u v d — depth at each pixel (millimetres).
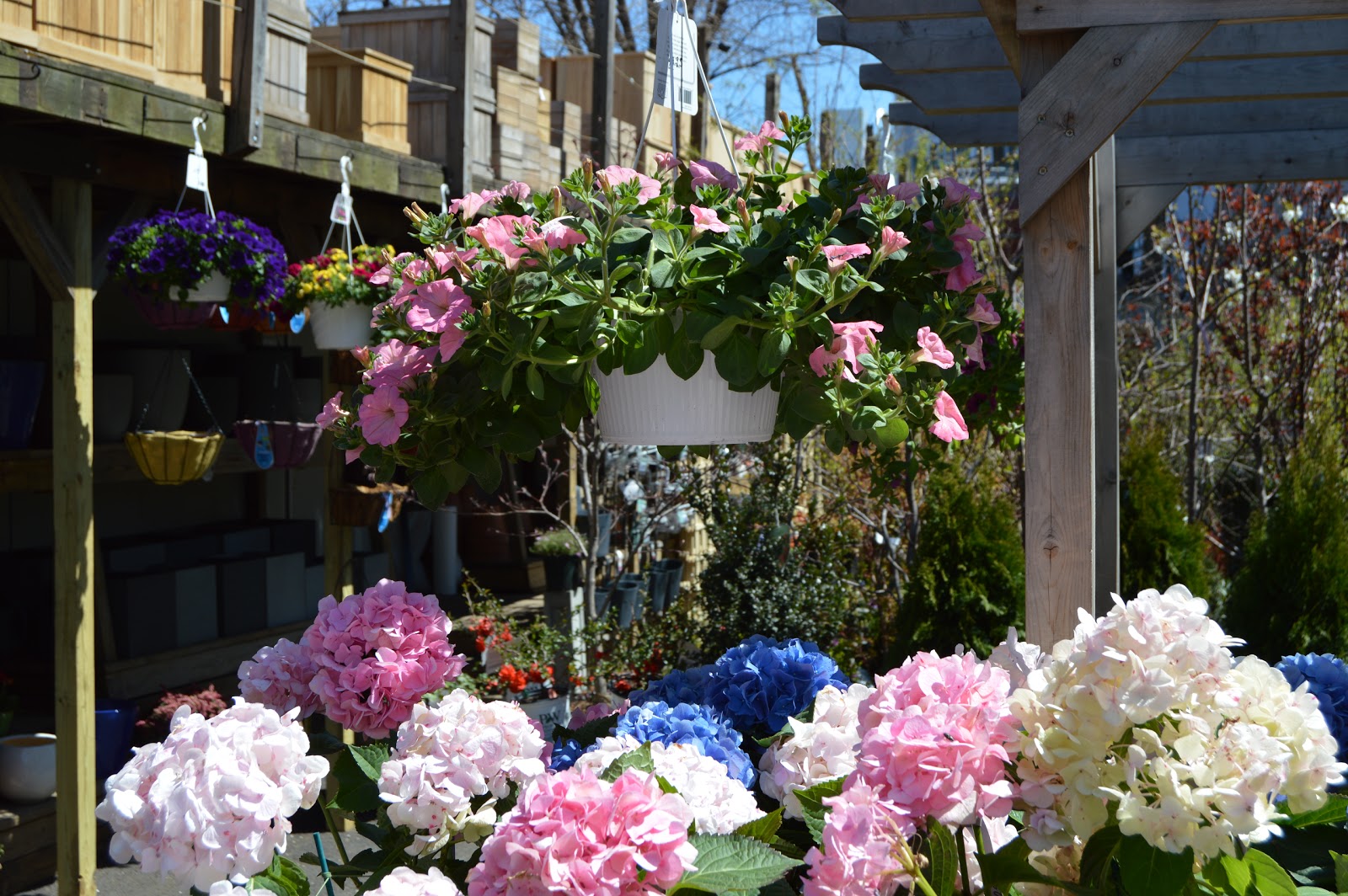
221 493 6750
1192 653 1232
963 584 4914
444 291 1775
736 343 1838
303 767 1362
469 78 5652
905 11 3221
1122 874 1261
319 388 5379
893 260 2053
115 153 4203
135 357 5062
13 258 5707
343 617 1801
